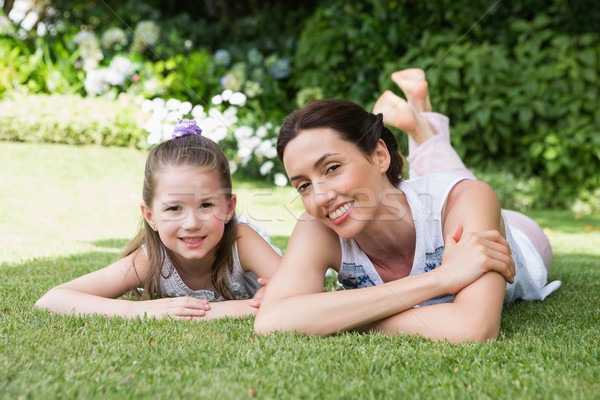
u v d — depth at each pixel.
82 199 4.07
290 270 1.31
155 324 1.25
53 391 0.83
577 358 1.01
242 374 0.92
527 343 1.10
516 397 0.84
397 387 0.88
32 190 4.20
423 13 5.45
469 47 5.32
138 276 1.57
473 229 1.27
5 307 1.36
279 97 5.94
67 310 1.35
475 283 1.19
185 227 1.42
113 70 5.50
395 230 1.34
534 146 5.03
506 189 4.83
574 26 5.44
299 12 7.00
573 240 3.40
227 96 4.02
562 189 5.05
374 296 1.18
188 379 0.89
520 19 5.56
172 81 5.52
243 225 1.66
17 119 5.12
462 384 0.89
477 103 5.05
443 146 2.26
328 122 1.20
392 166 1.36
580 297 1.68
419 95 2.43
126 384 0.87
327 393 0.85
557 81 5.11
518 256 1.55
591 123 5.11
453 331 1.12
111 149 5.24
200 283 1.64
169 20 6.79
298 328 1.18
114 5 6.73
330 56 5.89
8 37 6.17
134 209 3.87
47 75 5.78
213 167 1.47
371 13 5.66
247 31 6.99
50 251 2.36
